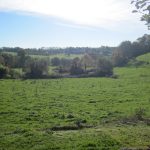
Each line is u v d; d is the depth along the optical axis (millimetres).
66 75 120000
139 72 123125
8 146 23781
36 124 34562
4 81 93188
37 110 44750
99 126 32125
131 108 46719
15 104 49688
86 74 121688
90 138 25203
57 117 39438
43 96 60000
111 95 62438
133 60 157750
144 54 167250
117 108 46906
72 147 22984
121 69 137750
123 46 168125
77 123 33906
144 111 42375
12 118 38375
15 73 111625
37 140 25266
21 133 28875
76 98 57906
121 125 32031
